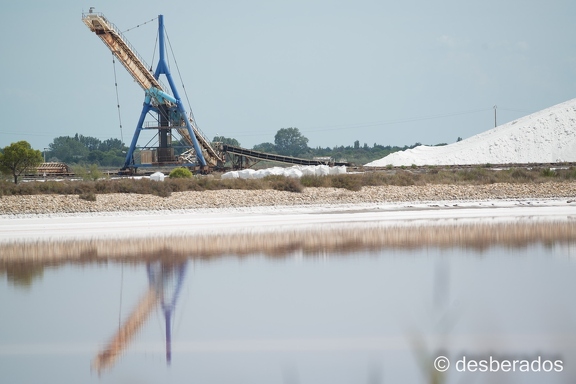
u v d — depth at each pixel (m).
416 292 91.06
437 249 125.75
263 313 81.69
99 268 110.94
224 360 65.19
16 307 85.56
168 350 68.69
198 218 177.75
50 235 150.38
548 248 125.75
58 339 72.38
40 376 61.69
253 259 117.94
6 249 130.62
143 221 172.25
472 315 77.00
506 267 106.44
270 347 68.88
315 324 76.25
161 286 97.00
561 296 86.38
